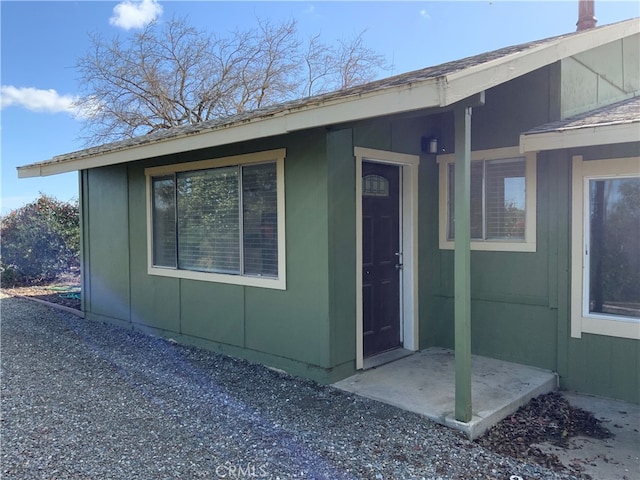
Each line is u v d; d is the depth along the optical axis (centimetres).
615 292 430
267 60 1820
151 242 670
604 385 432
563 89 460
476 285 518
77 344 628
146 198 671
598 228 436
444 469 292
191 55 1777
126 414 384
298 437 336
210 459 305
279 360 498
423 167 539
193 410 392
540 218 469
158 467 294
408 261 533
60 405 406
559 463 307
